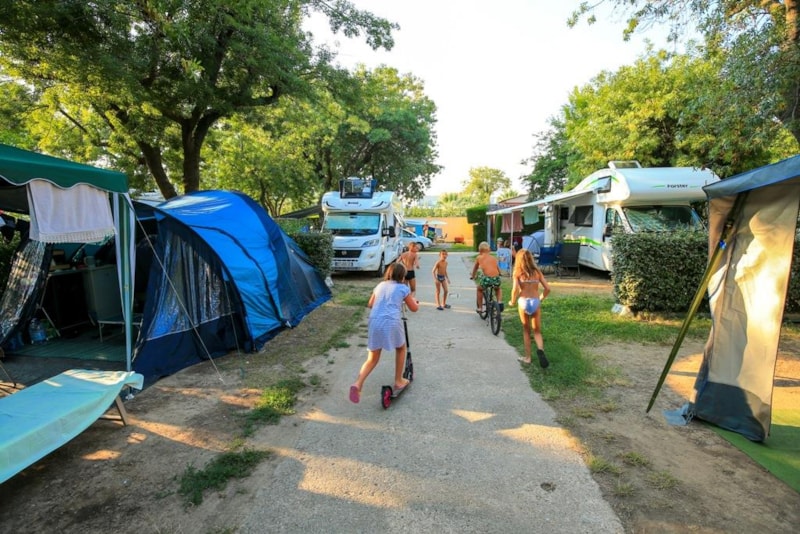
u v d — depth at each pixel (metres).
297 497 3.14
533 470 3.43
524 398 4.79
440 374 5.56
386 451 3.74
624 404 4.62
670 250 7.98
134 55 8.76
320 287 10.89
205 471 3.43
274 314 7.51
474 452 3.70
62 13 7.33
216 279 6.52
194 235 6.20
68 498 3.15
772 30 6.47
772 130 7.14
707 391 4.21
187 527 2.86
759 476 3.32
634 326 7.58
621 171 11.68
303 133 19.47
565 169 26.42
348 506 3.04
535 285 5.71
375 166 28.55
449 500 3.08
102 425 4.24
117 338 7.20
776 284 3.77
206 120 13.11
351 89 13.51
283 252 8.69
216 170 25.34
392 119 24.47
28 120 15.06
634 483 3.24
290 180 25.14
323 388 5.16
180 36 8.51
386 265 15.91
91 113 14.56
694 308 4.20
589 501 3.05
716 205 4.03
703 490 3.15
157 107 10.62
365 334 7.60
